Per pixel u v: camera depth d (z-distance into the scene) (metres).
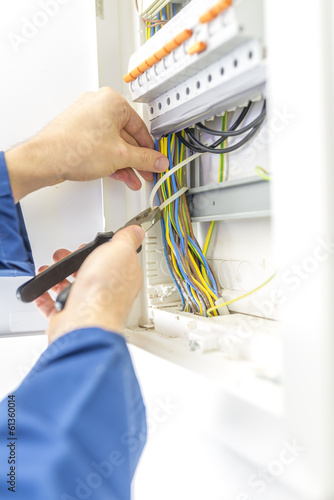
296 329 0.37
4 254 0.61
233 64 0.47
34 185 0.62
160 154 0.68
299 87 0.36
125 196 0.74
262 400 0.39
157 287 0.72
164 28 0.57
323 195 0.35
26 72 0.70
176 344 0.59
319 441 0.35
